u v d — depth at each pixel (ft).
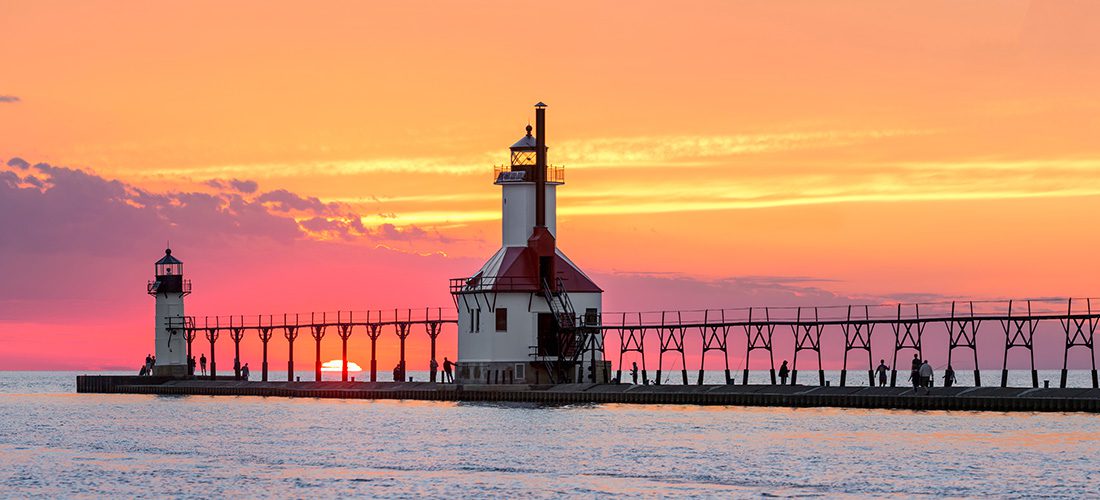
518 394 559.38
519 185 588.09
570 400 547.08
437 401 588.09
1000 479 303.89
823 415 458.50
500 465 338.54
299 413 529.04
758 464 331.98
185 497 298.56
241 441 408.26
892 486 297.53
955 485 297.53
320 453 370.32
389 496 295.07
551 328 577.02
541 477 317.22
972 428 399.44
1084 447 351.67
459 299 594.65
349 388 652.48
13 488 313.12
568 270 583.99
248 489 307.37
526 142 593.01
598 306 584.81
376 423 464.65
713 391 526.98
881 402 478.18
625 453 357.41
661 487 300.81
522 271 574.97
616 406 525.75
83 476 329.72
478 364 580.30
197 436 427.74
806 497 286.25
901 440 372.79
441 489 302.45
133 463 353.51
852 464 328.70
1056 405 446.60
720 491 294.87
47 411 576.61
